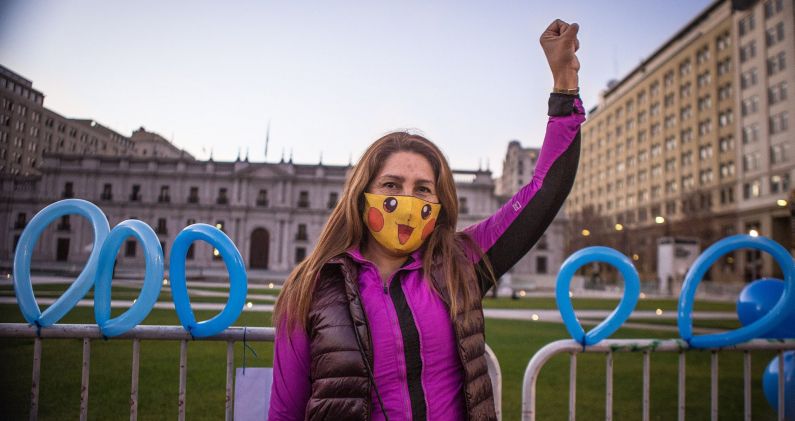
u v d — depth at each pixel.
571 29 1.46
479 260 1.59
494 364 2.25
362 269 1.50
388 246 1.50
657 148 62.34
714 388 2.51
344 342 1.33
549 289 40.94
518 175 95.75
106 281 1.96
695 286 2.47
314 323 1.39
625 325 12.55
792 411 3.26
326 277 1.48
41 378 5.04
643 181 65.50
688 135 56.28
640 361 7.41
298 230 55.66
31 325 1.96
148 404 4.46
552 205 1.54
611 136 74.50
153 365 5.97
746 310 3.45
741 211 46.28
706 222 48.88
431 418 1.33
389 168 1.55
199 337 1.97
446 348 1.40
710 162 51.94
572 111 1.52
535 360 2.30
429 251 1.54
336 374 1.31
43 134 45.16
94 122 55.69
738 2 46.62
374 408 1.34
